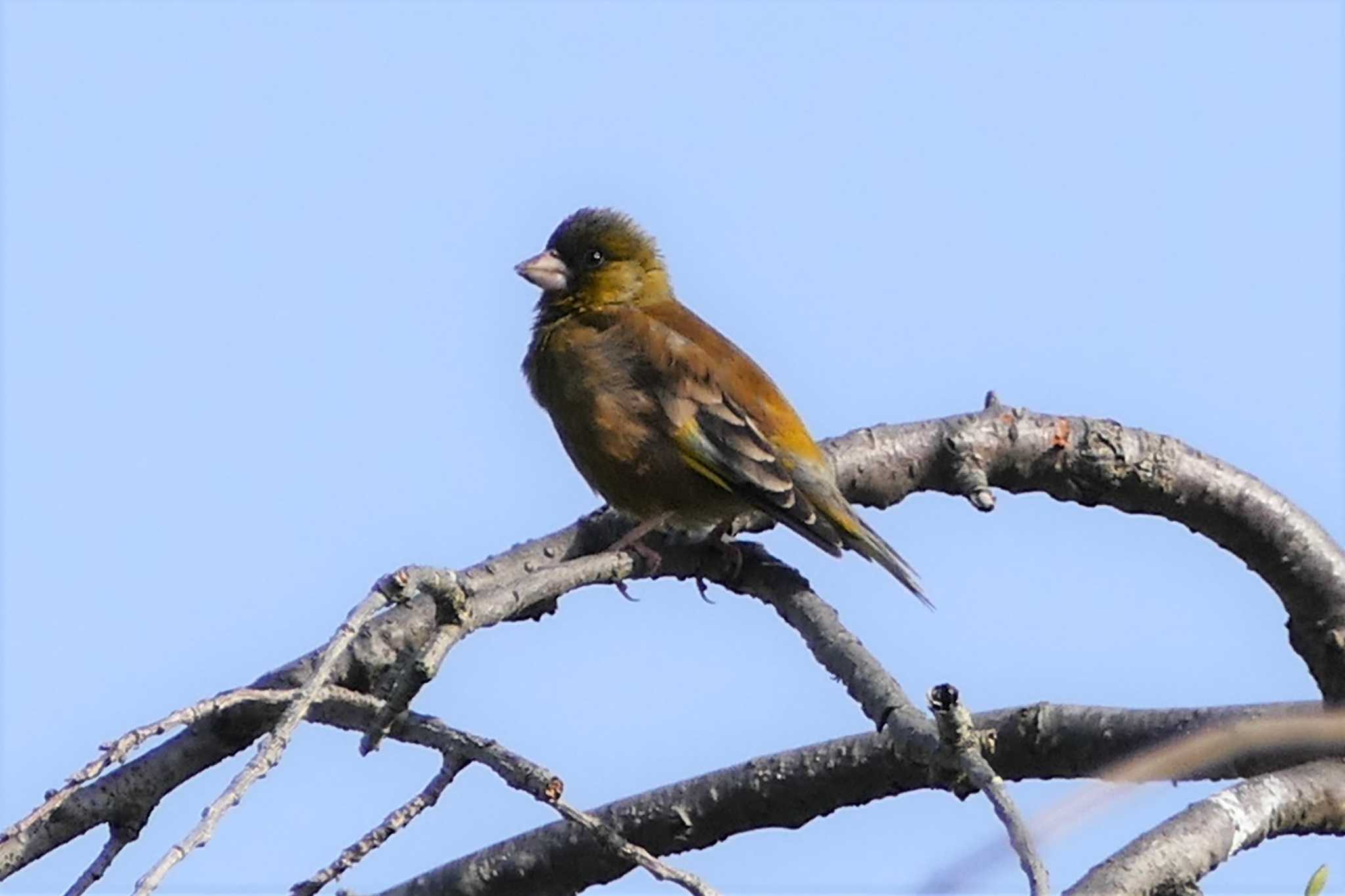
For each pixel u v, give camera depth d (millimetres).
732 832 10953
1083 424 12352
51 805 7945
